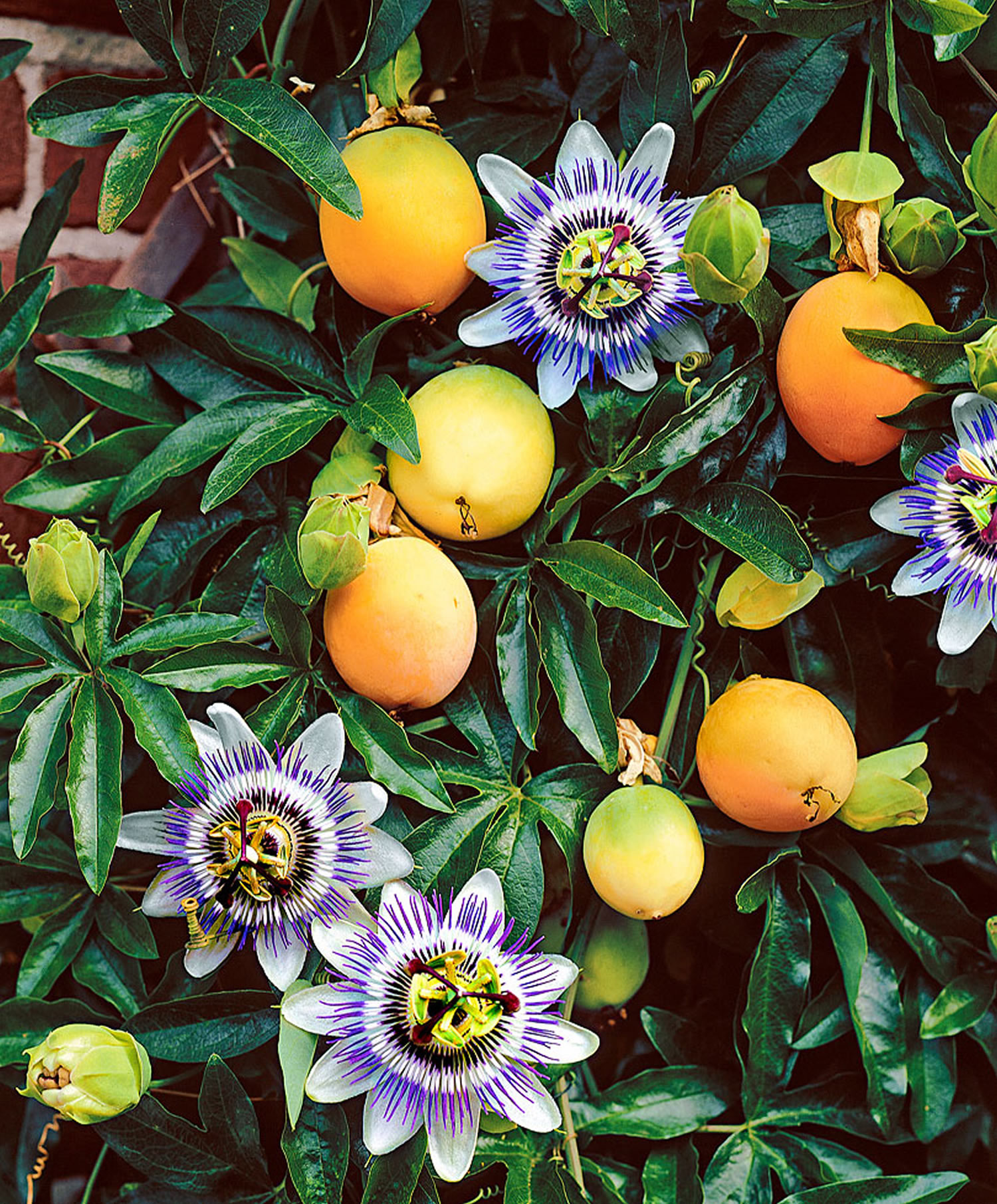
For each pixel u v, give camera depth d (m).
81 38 0.80
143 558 0.71
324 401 0.70
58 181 0.73
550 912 0.71
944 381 0.67
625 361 0.69
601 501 0.70
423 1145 0.68
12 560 0.78
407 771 0.68
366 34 0.68
